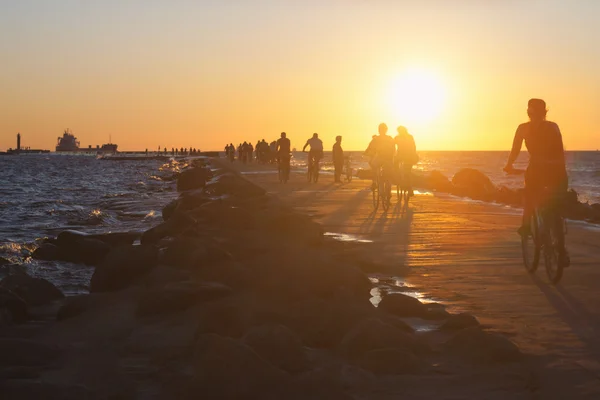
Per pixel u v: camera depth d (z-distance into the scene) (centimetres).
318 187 2638
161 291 606
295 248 850
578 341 525
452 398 399
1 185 3966
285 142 2984
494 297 695
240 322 511
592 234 1210
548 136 785
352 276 675
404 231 1272
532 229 837
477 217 1545
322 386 390
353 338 480
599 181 5525
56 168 9150
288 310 544
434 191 2648
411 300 618
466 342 484
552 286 753
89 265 1028
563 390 412
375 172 1777
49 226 1608
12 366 455
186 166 6900
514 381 428
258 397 385
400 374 441
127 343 511
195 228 1018
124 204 2248
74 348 501
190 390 393
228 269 676
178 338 521
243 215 1097
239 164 5616
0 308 598
